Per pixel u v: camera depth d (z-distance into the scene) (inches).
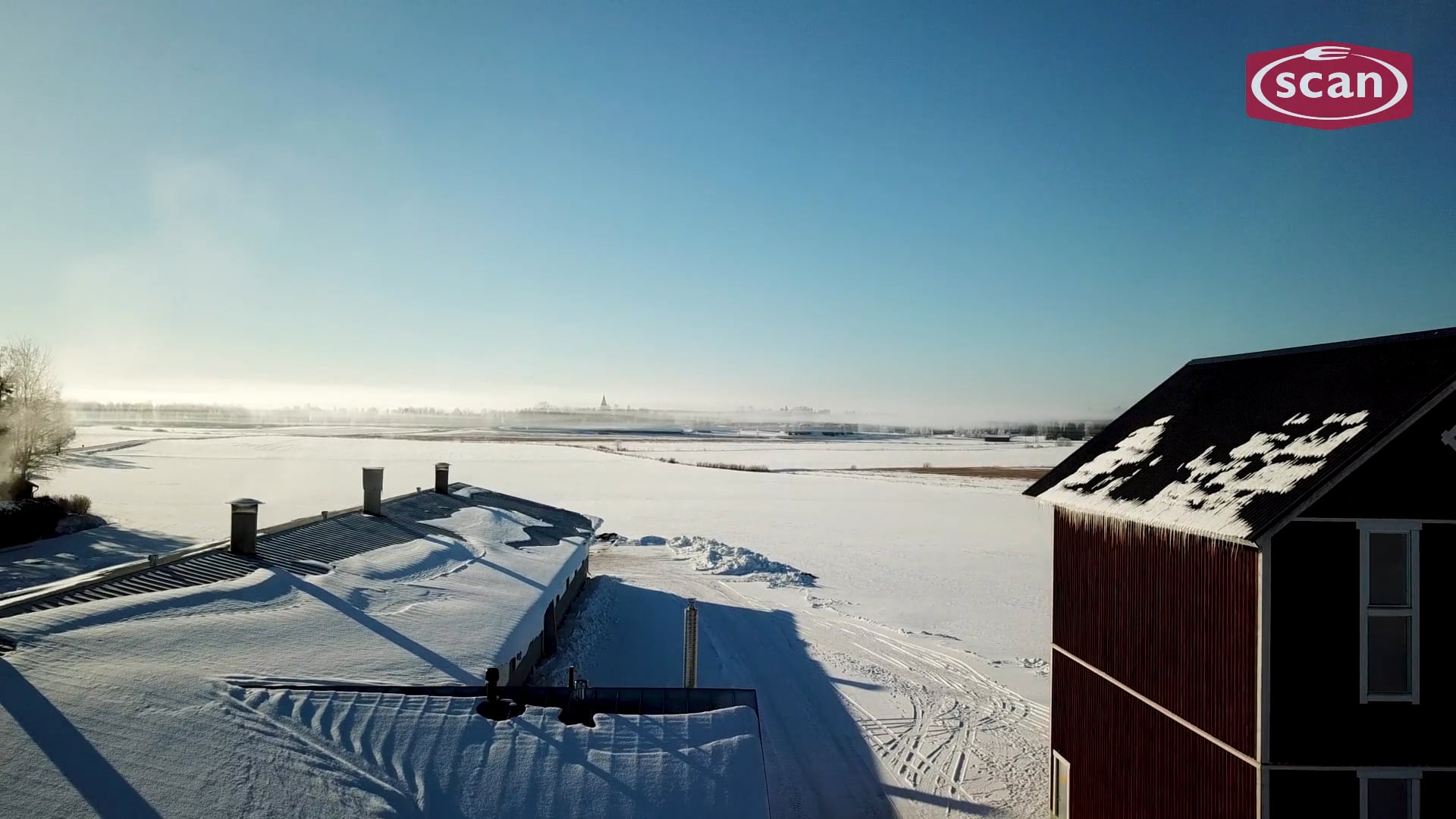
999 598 1262.3
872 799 576.7
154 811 298.5
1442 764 378.3
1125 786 490.9
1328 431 401.4
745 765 411.2
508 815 356.2
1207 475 449.7
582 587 1194.6
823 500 2583.7
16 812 276.2
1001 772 628.4
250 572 608.7
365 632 539.2
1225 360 577.9
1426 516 382.6
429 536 895.7
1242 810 387.2
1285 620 375.9
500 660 564.4
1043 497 584.7
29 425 1825.8
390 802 346.3
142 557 1338.6
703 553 1535.4
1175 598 446.3
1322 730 375.9
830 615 1128.2
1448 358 378.6
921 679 848.3
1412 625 382.9
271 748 359.9
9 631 390.9
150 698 366.6
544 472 3462.1
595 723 434.6
